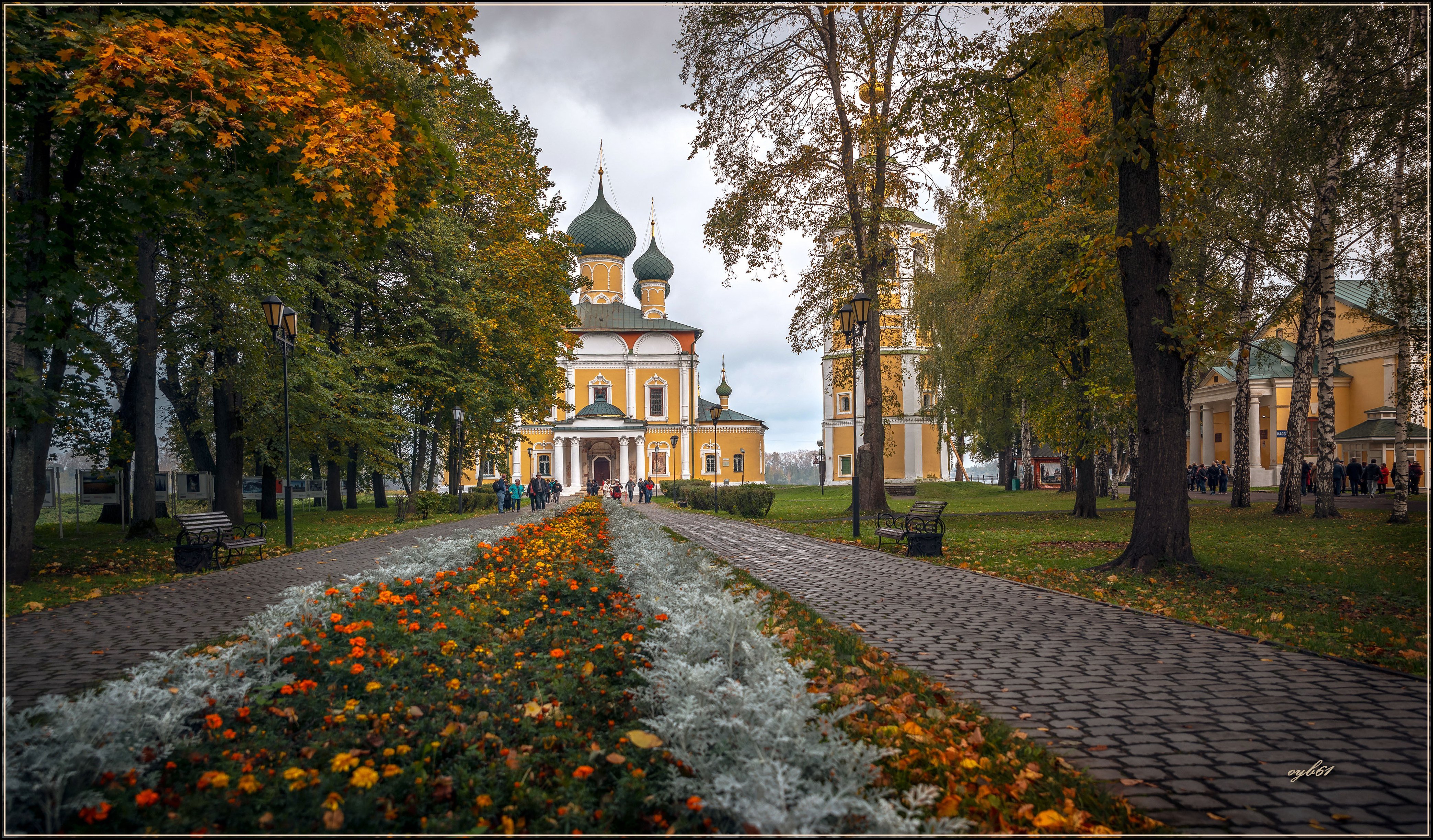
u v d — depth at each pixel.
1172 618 7.87
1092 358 21.28
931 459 62.94
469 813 3.16
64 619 7.98
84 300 10.70
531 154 31.08
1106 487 35.62
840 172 22.89
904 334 35.53
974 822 3.28
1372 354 39.19
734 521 24.19
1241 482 24.92
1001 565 12.07
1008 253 20.86
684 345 72.19
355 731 3.89
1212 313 11.65
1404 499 17.48
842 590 9.78
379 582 7.12
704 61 21.80
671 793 3.12
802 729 3.38
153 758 3.49
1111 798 3.66
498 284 28.62
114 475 20.94
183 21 9.35
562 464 64.50
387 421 24.69
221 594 9.50
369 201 9.80
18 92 9.39
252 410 21.69
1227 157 17.28
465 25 10.69
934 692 5.23
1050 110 17.11
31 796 3.00
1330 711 4.92
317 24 10.44
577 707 4.33
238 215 10.12
